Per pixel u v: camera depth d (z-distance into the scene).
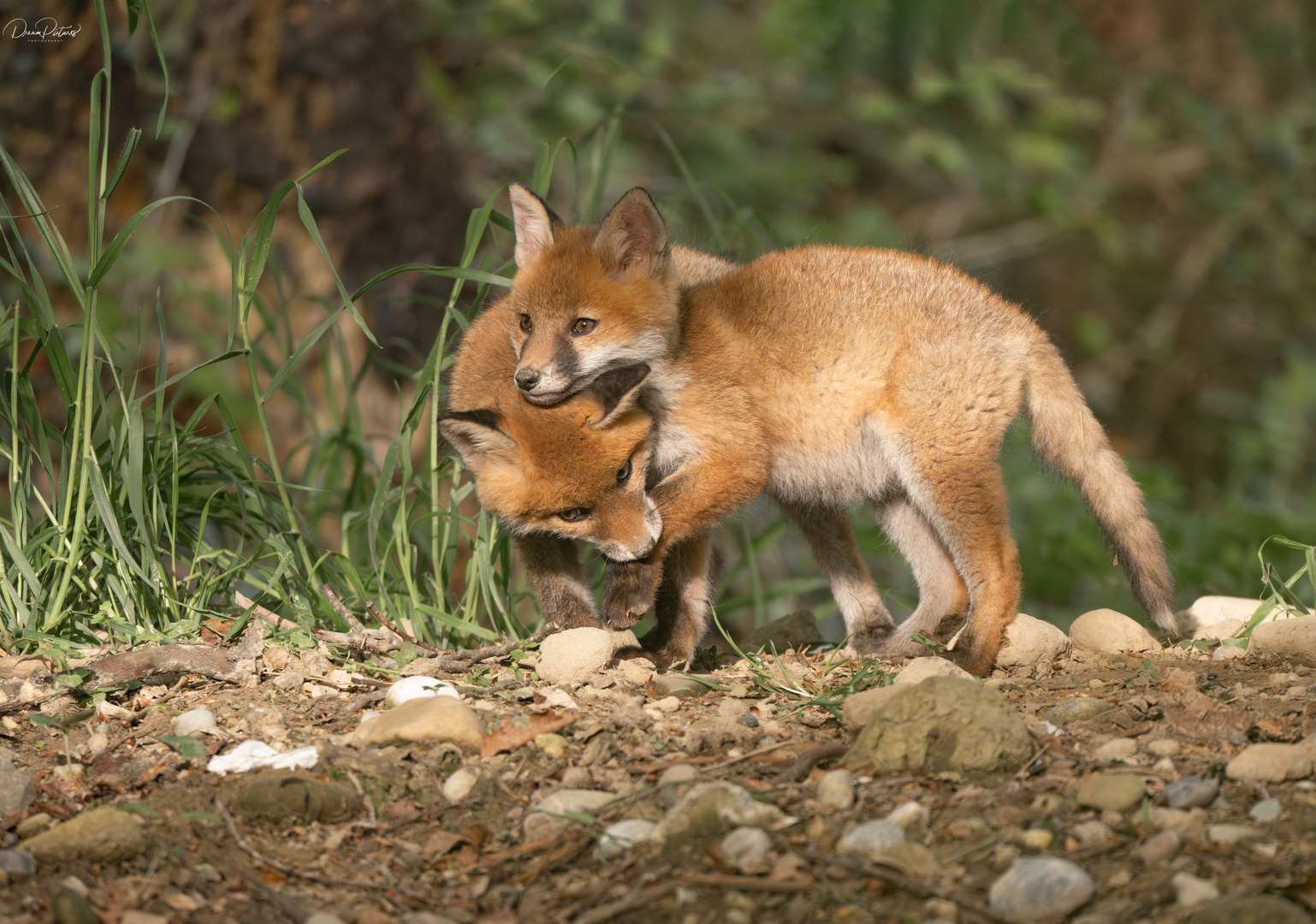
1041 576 16.64
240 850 6.20
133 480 8.69
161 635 8.45
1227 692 7.98
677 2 21.11
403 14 17.14
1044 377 10.59
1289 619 9.00
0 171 13.95
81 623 8.69
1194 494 22.11
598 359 9.86
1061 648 9.48
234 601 9.65
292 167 15.02
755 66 21.30
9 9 13.88
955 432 9.91
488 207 10.58
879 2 19.72
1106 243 22.80
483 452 9.62
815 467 10.45
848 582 11.32
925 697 6.78
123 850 6.06
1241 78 22.39
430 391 10.72
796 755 7.01
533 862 6.05
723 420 9.80
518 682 8.42
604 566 11.18
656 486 9.82
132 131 8.83
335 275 9.12
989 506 9.88
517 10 17.78
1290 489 22.52
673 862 5.87
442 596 10.27
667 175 22.27
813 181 22.64
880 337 10.09
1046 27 21.34
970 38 20.31
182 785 6.79
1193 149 23.08
